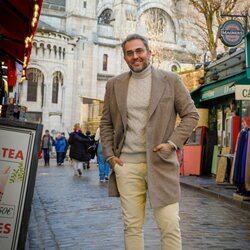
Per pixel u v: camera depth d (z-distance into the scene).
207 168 17.19
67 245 6.12
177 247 3.71
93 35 64.25
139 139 3.81
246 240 6.55
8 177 4.40
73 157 18.14
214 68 17.06
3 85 13.20
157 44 58.28
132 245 3.84
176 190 3.72
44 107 58.38
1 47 10.19
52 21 63.62
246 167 10.18
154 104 3.75
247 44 11.36
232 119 14.20
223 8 25.48
